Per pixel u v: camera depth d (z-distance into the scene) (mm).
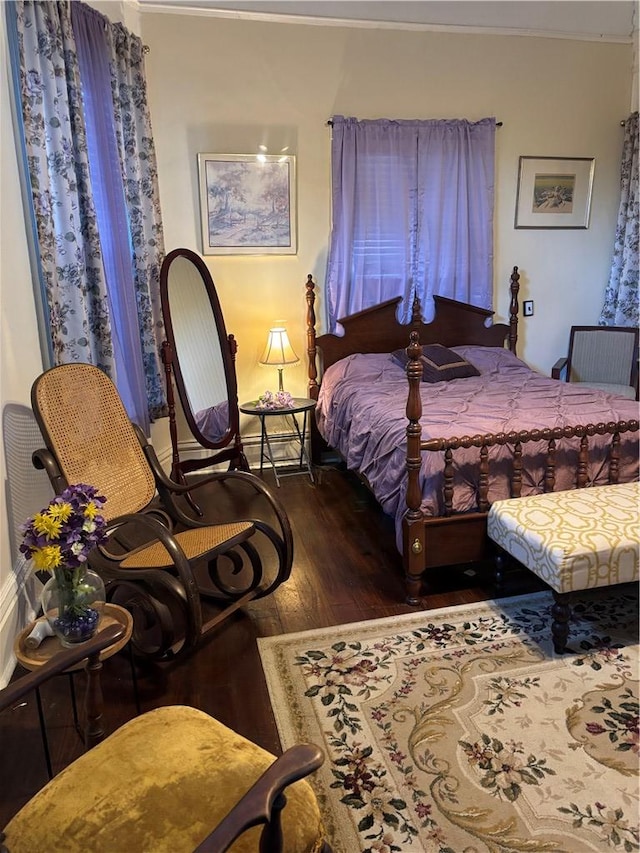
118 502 2420
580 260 4652
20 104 2473
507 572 2787
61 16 2691
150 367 3744
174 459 3693
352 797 1604
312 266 4246
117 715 1935
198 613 2023
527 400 3230
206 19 3762
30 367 2576
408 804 1582
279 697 1993
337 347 4289
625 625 2344
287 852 1004
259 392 4352
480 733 1813
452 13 3881
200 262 3816
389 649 2229
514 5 3779
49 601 1730
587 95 4383
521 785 1630
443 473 2492
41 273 2631
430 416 2902
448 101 4188
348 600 2582
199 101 3861
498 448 2594
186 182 3949
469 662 2141
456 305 4398
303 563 2924
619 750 1738
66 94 2699
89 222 2906
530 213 4488
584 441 2617
